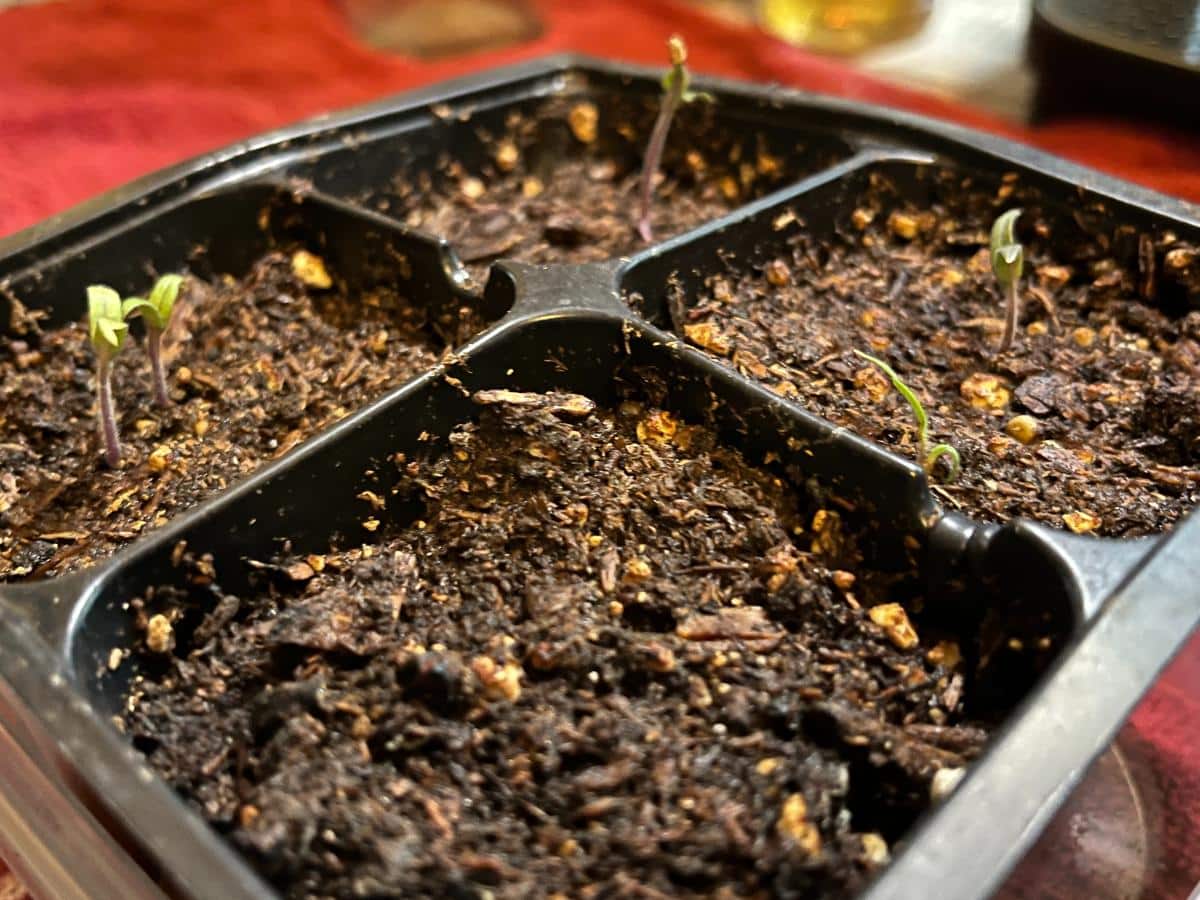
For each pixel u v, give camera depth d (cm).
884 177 14
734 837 7
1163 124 17
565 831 7
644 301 12
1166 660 7
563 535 9
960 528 9
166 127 20
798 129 15
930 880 6
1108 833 8
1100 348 12
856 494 9
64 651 8
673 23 24
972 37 23
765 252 13
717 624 8
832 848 7
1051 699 7
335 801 7
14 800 8
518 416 10
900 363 12
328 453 10
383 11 25
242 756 8
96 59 21
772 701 8
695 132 16
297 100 21
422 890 6
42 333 13
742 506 10
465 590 9
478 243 15
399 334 13
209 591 9
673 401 11
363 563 9
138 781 6
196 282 14
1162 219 12
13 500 11
